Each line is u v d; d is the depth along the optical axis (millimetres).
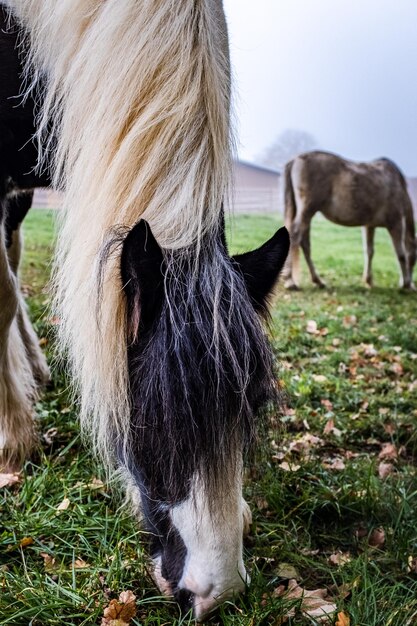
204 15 1688
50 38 1880
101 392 1527
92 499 2355
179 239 1501
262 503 2385
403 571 2084
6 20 2016
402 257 8070
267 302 1636
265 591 1850
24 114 2059
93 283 1484
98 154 1630
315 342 4719
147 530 1822
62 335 1696
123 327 1492
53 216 2248
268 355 1497
